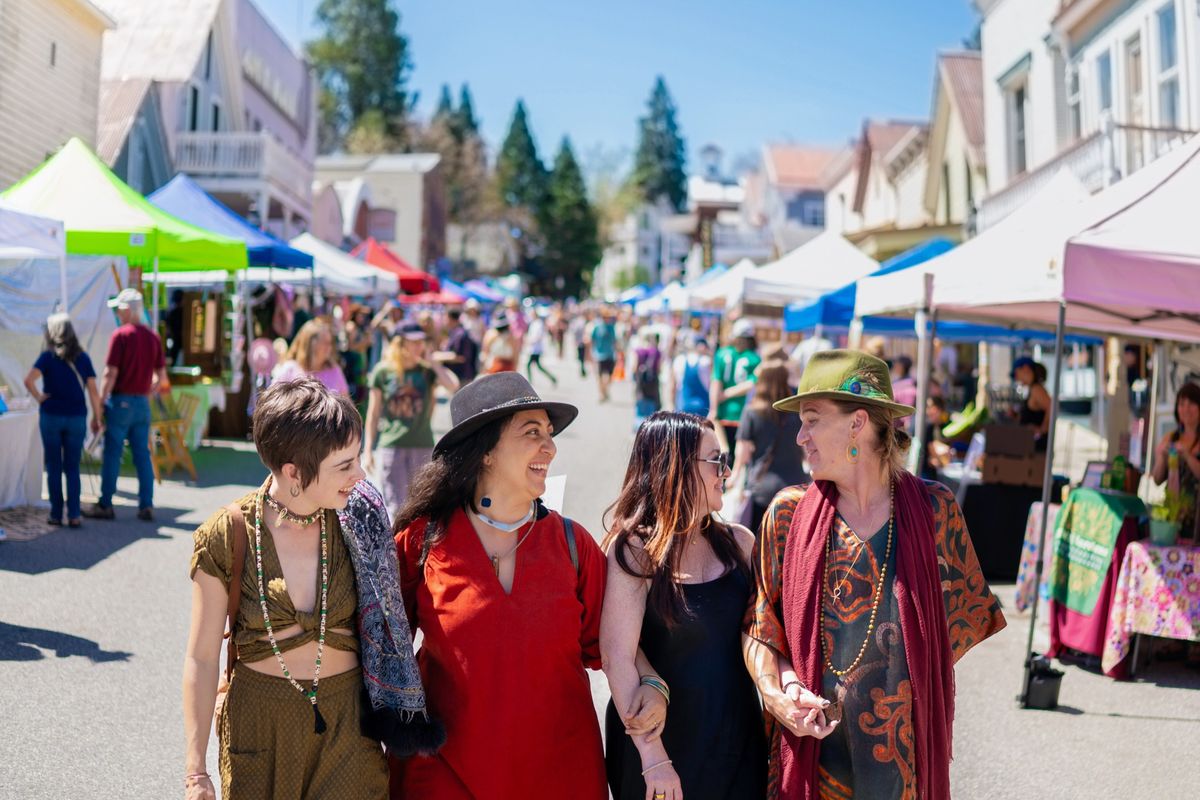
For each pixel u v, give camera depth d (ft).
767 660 8.27
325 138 259.19
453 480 8.49
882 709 7.84
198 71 84.89
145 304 46.55
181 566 24.27
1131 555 19.34
